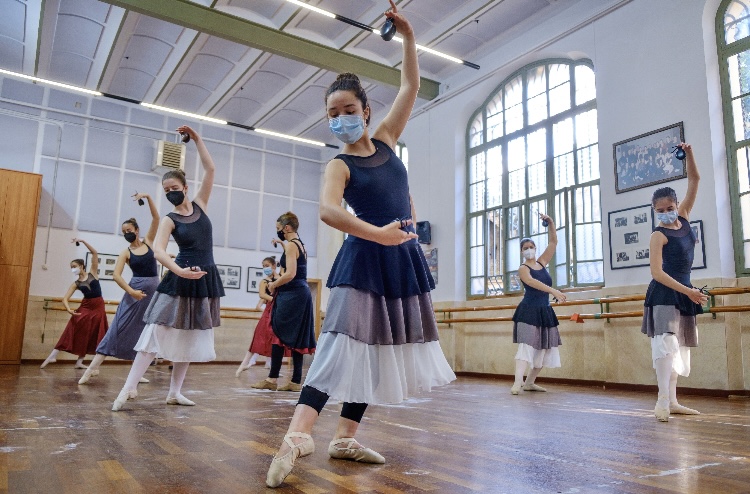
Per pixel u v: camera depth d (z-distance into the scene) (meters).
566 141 6.98
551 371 6.50
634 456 1.77
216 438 2.02
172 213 2.92
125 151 9.53
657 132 5.60
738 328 4.80
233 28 7.16
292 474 1.45
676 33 5.57
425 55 8.27
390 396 1.46
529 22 7.35
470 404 3.56
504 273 7.65
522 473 1.50
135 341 4.34
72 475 1.42
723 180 5.15
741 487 1.36
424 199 9.02
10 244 7.64
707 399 4.42
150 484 1.33
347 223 1.32
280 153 11.20
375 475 1.46
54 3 6.93
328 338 1.42
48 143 8.91
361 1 7.10
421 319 1.58
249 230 10.65
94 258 6.42
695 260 5.14
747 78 5.18
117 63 8.41
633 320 5.50
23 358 8.18
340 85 1.51
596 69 6.39
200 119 10.34
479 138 8.44
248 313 10.27
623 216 5.84
